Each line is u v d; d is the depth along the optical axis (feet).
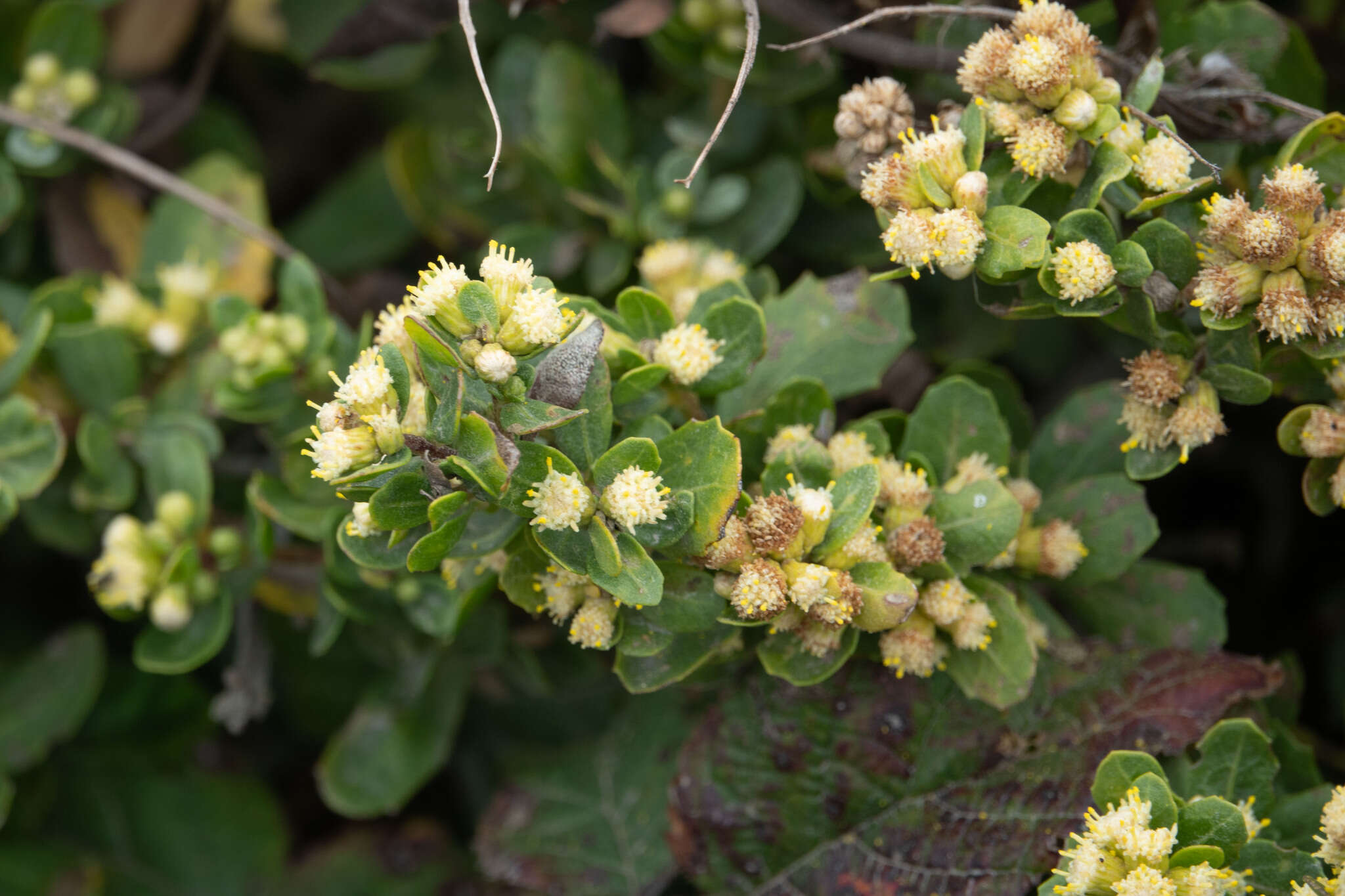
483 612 1.28
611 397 1.13
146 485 1.33
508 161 1.36
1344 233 1.11
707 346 1.15
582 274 1.36
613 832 1.30
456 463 1.07
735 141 1.35
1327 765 1.32
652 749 1.32
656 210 1.32
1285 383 1.17
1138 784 1.12
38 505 1.33
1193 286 1.14
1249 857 1.13
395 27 1.38
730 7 1.29
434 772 1.37
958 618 1.15
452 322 1.09
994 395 1.27
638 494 1.09
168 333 1.33
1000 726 1.20
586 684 1.34
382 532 1.13
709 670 1.21
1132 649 1.21
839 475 1.16
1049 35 1.14
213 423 1.35
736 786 1.22
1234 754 1.17
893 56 1.25
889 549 1.15
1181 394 1.15
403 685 1.31
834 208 1.35
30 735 1.36
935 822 1.20
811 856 1.22
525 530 1.12
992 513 1.15
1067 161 1.14
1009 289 1.16
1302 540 1.38
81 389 1.32
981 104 1.14
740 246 1.33
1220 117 1.23
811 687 1.21
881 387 1.33
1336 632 1.36
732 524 1.11
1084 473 1.23
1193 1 1.29
